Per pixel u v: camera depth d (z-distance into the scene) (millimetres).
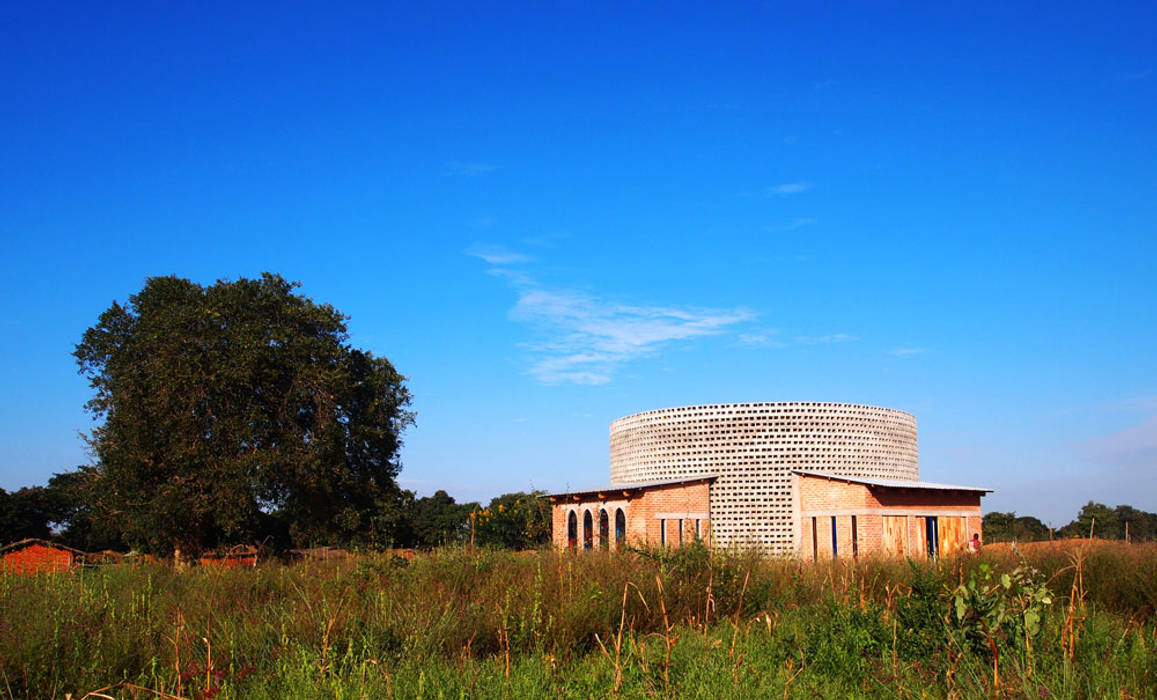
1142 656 9898
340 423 30656
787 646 11211
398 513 32969
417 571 15578
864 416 34594
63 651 10203
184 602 13156
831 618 12023
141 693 9242
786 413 33781
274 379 28453
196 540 28859
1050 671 9438
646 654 10586
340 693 8688
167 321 27734
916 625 11062
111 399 29547
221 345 27953
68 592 13664
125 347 29547
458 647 11383
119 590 14258
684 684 9453
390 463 33500
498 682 9477
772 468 33406
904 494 30953
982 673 9414
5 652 9828
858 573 16797
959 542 31672
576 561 16578
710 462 34219
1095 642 10617
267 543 27844
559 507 38094
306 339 29469
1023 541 21062
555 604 13047
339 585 14367
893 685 9586
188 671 9734
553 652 10914
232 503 26641
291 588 15008
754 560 17875
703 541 17969
